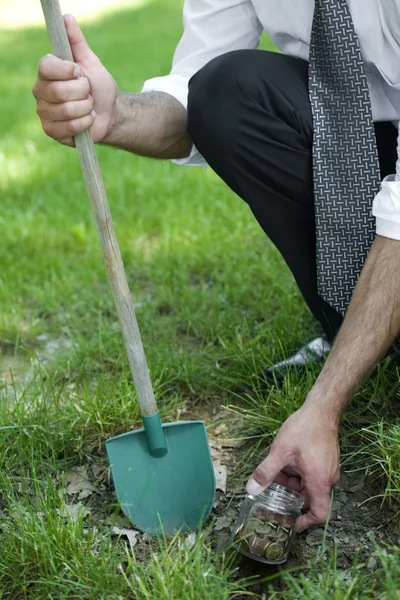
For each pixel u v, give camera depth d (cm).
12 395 248
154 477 195
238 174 215
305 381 223
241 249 322
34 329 283
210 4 229
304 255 219
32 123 543
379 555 163
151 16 1024
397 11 194
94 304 298
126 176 419
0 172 445
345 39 196
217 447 218
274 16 216
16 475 211
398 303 174
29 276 316
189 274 316
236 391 239
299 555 181
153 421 192
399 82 209
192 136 217
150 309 285
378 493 195
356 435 212
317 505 172
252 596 173
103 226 182
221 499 200
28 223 360
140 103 212
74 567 173
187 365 246
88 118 176
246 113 206
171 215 359
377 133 220
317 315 228
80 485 207
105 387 233
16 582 173
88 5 1180
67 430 219
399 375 221
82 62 183
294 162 207
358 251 204
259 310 275
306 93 207
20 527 180
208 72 212
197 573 163
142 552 185
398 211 176
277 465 169
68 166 446
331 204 202
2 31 1020
